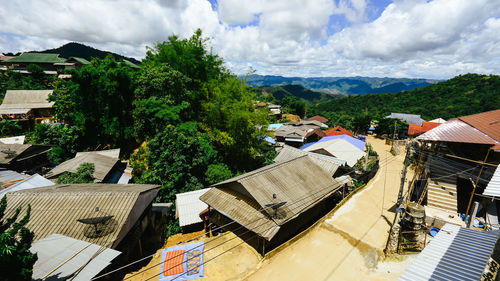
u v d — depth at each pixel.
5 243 6.07
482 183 16.28
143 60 34.81
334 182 19.86
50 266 9.48
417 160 22.53
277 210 14.64
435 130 18.22
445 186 18.05
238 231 17.27
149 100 27.53
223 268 13.62
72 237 11.55
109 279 12.59
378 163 31.23
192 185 21.97
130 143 35.41
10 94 44.97
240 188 17.28
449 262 7.91
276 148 42.25
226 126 28.61
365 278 12.02
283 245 14.44
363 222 17.08
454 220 14.92
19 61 70.44
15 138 32.47
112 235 11.83
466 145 18.03
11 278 6.27
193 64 31.03
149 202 16.23
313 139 48.75
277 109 83.50
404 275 7.79
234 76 31.28
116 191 14.41
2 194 16.44
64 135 30.80
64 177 21.45
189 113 30.78
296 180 18.33
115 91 29.39
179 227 18.70
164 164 21.64
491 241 8.25
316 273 12.55
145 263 14.33
